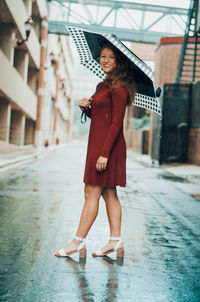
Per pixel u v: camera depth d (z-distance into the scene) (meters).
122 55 3.11
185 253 3.57
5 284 2.59
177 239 4.11
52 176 9.95
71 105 64.88
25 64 25.22
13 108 24.88
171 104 15.77
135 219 5.07
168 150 15.67
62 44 41.75
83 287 2.58
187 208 6.06
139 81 3.30
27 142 32.50
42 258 3.20
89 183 3.17
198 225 4.85
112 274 2.87
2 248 3.47
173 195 7.45
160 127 15.66
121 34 27.28
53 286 2.58
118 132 3.08
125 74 3.10
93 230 4.35
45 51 27.61
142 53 29.03
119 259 3.28
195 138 15.40
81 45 3.46
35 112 31.08
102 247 3.58
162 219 5.14
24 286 2.56
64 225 4.50
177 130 15.87
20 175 9.87
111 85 3.07
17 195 6.66
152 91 3.21
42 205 5.80
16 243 3.65
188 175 11.64
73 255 3.34
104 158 3.05
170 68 21.75
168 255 3.48
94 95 3.23
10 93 20.34
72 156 20.69
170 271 3.02
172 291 2.59
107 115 3.13
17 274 2.79
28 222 4.60
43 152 22.55
